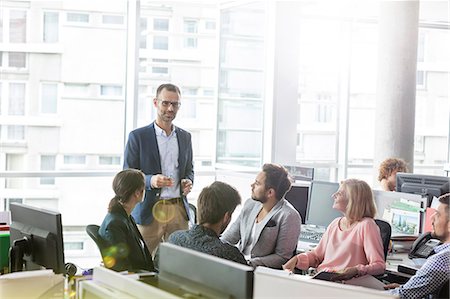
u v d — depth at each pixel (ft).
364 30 25.38
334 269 11.41
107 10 22.15
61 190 21.89
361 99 25.66
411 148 22.00
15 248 8.07
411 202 13.87
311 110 24.94
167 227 15.11
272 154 21.16
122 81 22.53
